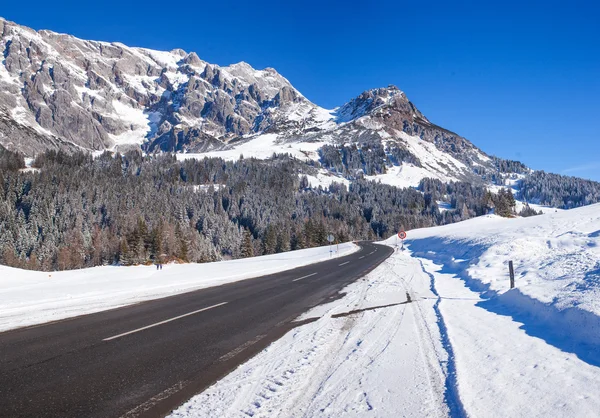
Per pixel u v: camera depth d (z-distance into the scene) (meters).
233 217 138.38
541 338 6.04
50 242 94.81
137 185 157.38
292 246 91.56
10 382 4.63
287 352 5.93
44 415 3.78
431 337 6.54
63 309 9.84
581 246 14.98
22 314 9.13
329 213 162.50
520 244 16.89
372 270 19.98
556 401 3.84
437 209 188.12
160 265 23.22
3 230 97.44
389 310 9.04
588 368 4.63
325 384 4.60
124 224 107.38
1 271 18.25
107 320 8.41
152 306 10.30
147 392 4.38
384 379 4.70
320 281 15.82
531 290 8.50
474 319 7.70
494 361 5.11
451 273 17.59
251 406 4.01
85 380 4.73
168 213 125.38
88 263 91.50
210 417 3.76
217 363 5.43
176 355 5.79
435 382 4.55
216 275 19.14
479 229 36.94
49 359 5.55
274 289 13.67
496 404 3.85
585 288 7.44
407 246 49.88
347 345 6.25
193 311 9.50
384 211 174.38
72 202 118.12
